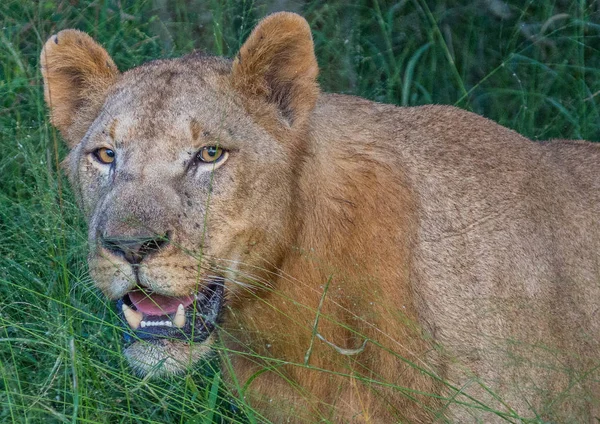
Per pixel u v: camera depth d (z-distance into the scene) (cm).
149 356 855
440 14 1570
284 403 931
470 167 947
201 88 888
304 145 913
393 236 903
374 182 912
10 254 1158
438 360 891
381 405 899
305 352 912
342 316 905
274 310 912
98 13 1487
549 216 958
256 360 930
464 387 882
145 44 1456
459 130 971
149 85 894
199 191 858
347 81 1473
